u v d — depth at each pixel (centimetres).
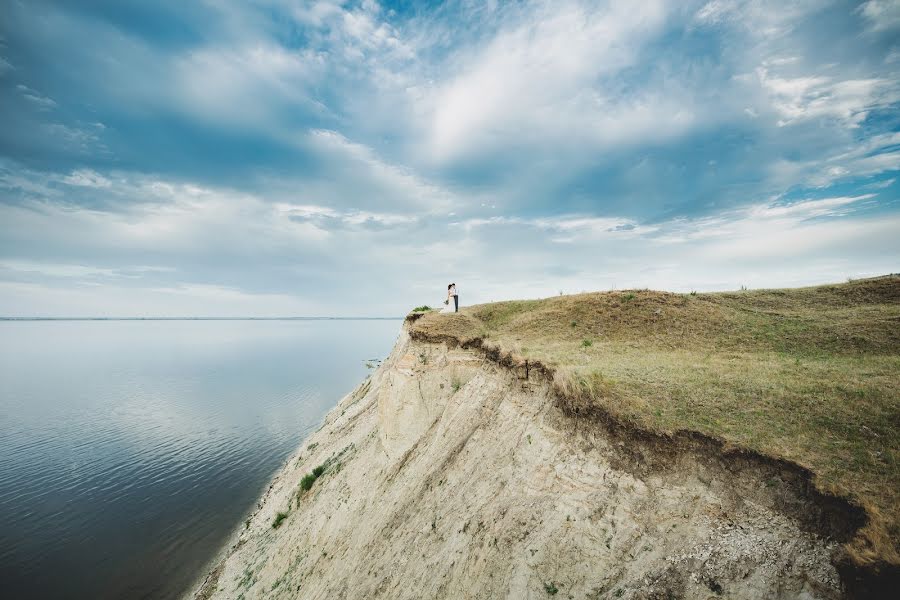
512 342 1847
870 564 572
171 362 14400
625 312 2269
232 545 2894
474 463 1406
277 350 18788
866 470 704
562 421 1171
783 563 657
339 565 1666
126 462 4475
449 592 1077
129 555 2822
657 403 1013
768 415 911
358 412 3478
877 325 1647
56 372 12144
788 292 2508
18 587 2509
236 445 4966
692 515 790
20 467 4359
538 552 947
